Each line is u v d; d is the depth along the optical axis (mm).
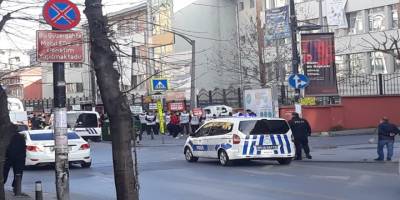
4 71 13500
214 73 64062
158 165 21641
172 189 14953
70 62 9094
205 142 22031
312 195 13164
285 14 39906
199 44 64625
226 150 20812
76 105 50750
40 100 67562
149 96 42312
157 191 14633
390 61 47812
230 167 20359
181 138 38531
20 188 14297
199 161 23156
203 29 64875
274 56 50500
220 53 64000
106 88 6555
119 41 7672
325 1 52500
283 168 19531
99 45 6566
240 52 59156
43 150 21188
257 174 17891
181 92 57969
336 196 12914
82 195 14453
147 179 17281
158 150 29250
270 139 20875
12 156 14039
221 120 21750
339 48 52469
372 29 50406
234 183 15820
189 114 40406
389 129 20328
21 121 38562
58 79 9664
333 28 52312
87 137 38812
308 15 54188
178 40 63219
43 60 8789
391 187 14164
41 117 47719
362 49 50719
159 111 38875
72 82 46125
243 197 13180
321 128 34406
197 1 64688
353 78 49156
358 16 51625
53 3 8766
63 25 8820
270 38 42656
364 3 50750
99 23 6559
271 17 40750
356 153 23484
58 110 9680
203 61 64000
